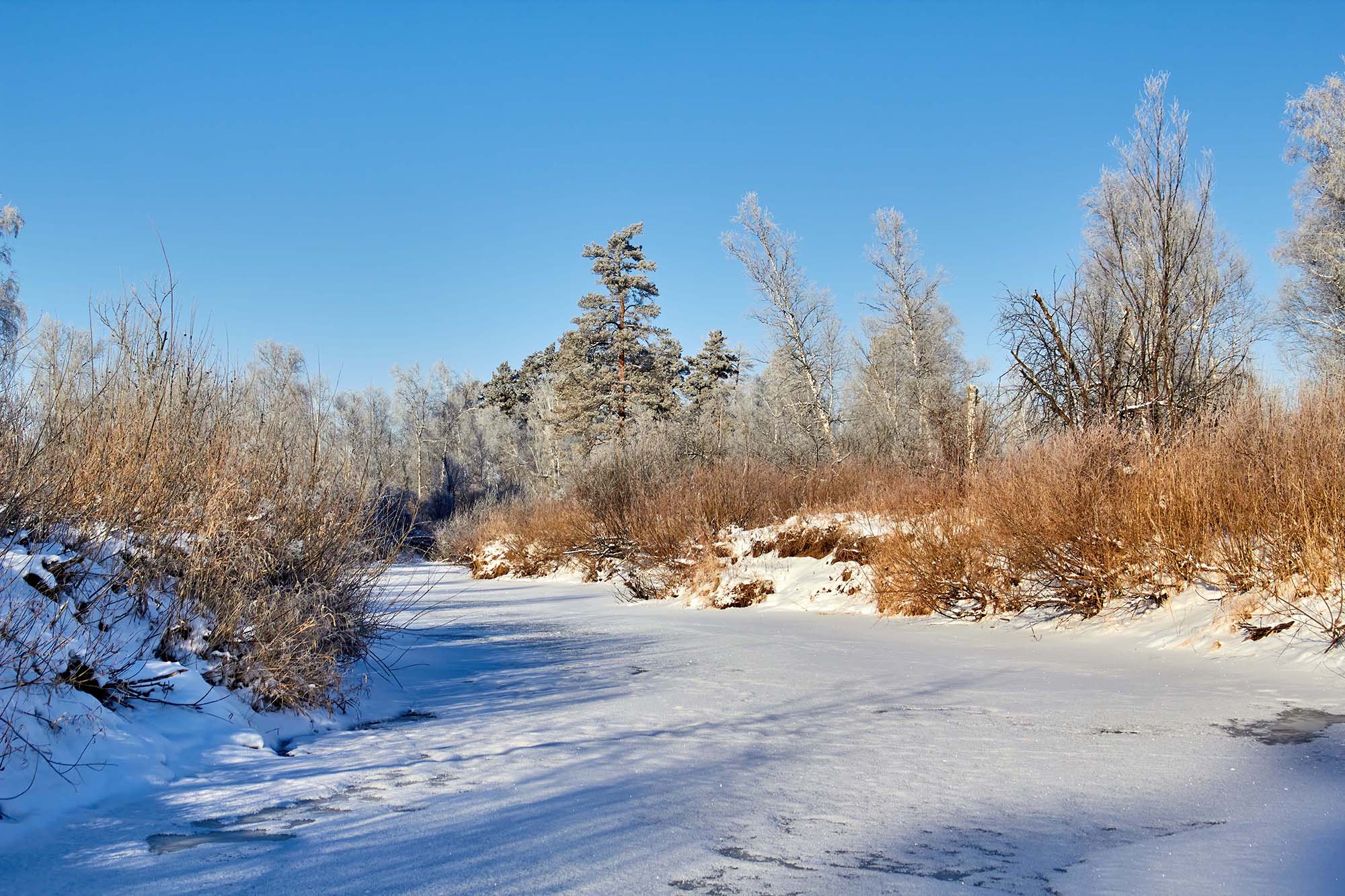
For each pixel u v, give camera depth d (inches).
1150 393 645.3
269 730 263.3
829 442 1359.5
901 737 252.8
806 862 154.4
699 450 1187.3
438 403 2955.2
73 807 189.2
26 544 273.9
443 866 153.3
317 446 383.6
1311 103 1301.7
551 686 357.1
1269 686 314.3
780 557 765.9
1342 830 169.3
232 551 312.7
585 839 167.3
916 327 1518.2
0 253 1010.7
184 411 345.1
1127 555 471.8
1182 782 204.1
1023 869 150.9
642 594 806.5
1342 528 377.7
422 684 365.4
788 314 1424.7
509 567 1186.6
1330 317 1257.4
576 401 1820.9
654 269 1883.6
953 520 585.3
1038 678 348.5
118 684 241.0
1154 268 679.1
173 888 145.3
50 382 312.7
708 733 263.0
